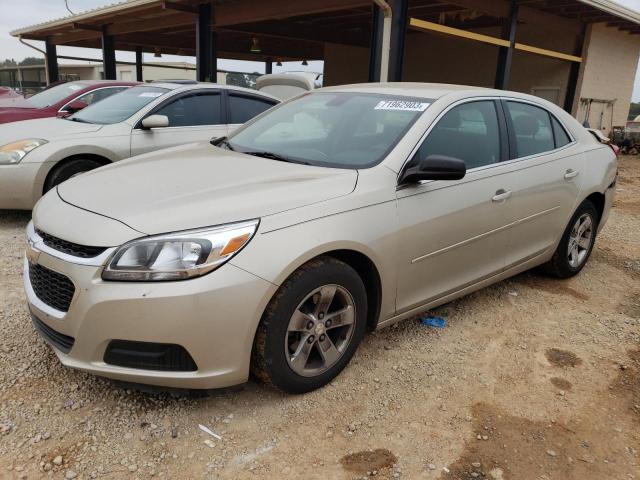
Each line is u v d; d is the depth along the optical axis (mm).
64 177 5754
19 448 2422
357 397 2939
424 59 17703
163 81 7246
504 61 11500
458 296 3705
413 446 2590
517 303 4301
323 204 2791
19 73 35594
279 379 2727
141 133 6203
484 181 3605
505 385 3141
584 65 14281
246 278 2473
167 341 2396
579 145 4652
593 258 5617
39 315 2691
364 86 4113
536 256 4305
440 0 10008
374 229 2945
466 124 3643
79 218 2617
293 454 2492
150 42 20266
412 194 3158
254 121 4234
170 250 2398
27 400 2746
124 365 2471
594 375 3301
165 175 3074
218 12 12711
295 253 2602
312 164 3266
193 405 2789
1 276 4266
